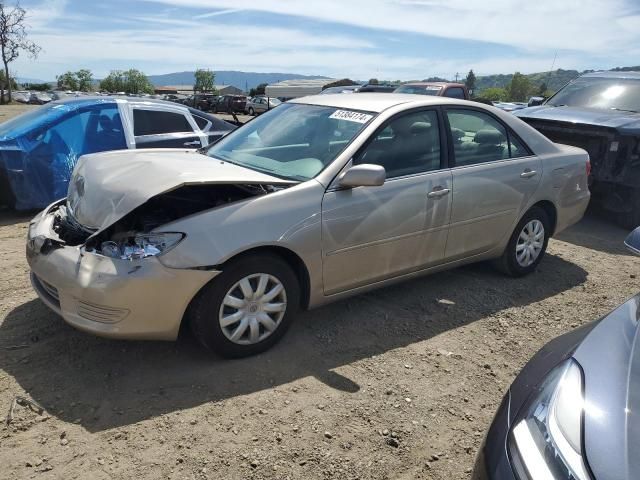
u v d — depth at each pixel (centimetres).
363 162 373
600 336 218
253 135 440
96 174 361
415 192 392
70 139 651
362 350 363
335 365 343
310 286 355
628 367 194
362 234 367
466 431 293
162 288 298
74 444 260
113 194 326
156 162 357
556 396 190
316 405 301
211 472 248
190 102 4722
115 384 308
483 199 438
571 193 516
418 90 1428
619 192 695
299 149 394
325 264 356
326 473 253
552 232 520
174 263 299
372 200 369
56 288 312
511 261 490
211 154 437
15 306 394
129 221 340
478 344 386
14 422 272
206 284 312
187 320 338
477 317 426
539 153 491
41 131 636
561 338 245
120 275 293
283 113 452
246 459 257
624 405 177
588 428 171
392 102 416
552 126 734
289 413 292
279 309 344
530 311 445
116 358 333
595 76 861
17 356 329
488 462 189
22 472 241
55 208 394
